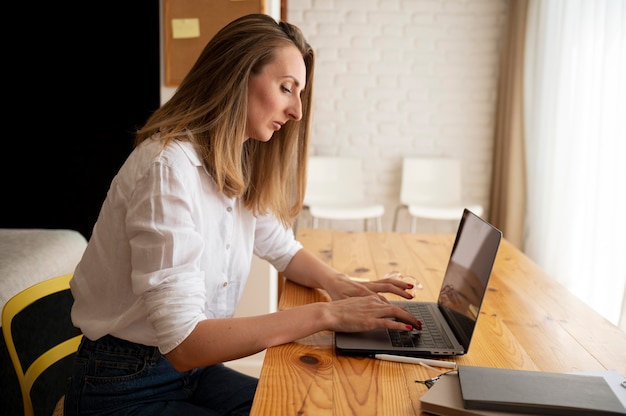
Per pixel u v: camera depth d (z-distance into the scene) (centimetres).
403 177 483
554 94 409
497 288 182
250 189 156
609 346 140
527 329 150
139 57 396
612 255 329
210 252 142
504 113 468
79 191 411
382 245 229
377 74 488
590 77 369
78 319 142
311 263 174
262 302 290
